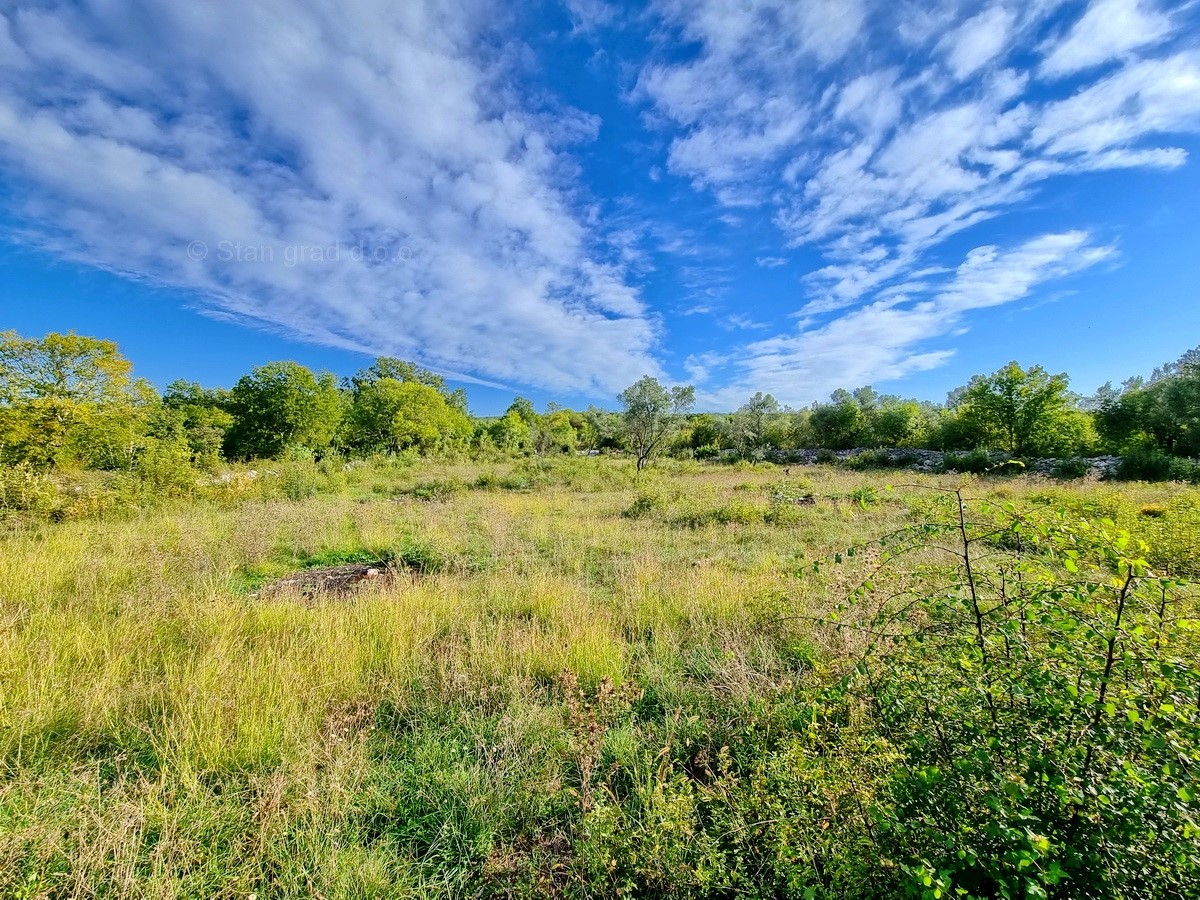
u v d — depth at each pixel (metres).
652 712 3.48
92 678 3.35
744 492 15.94
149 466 12.18
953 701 1.92
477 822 2.44
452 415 50.91
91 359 15.85
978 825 1.57
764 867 2.12
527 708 3.27
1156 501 11.05
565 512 12.40
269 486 14.51
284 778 2.58
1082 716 1.59
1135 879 1.39
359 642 4.24
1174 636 1.68
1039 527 1.78
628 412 27.81
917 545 2.22
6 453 13.95
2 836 2.07
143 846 2.15
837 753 2.26
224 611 4.59
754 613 4.75
